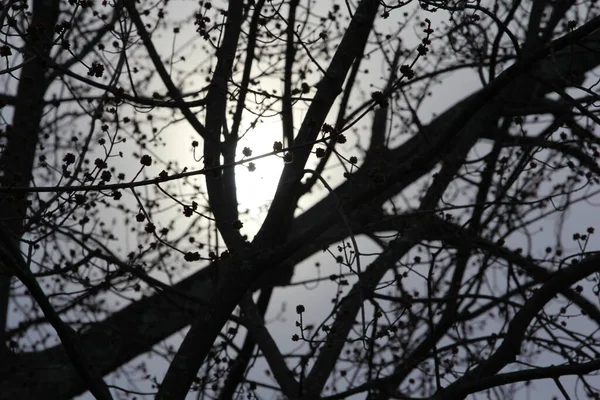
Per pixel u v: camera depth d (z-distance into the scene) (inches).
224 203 232.2
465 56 269.0
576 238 220.1
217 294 203.2
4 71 145.4
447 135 201.9
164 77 242.4
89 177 153.9
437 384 205.6
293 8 247.9
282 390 231.8
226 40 231.0
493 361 214.8
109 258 220.1
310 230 201.3
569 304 235.3
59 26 152.0
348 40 205.2
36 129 237.0
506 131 285.7
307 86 190.7
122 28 201.8
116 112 175.0
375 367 249.4
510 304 242.8
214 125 230.2
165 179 140.6
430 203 246.5
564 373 193.0
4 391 254.5
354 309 230.2
